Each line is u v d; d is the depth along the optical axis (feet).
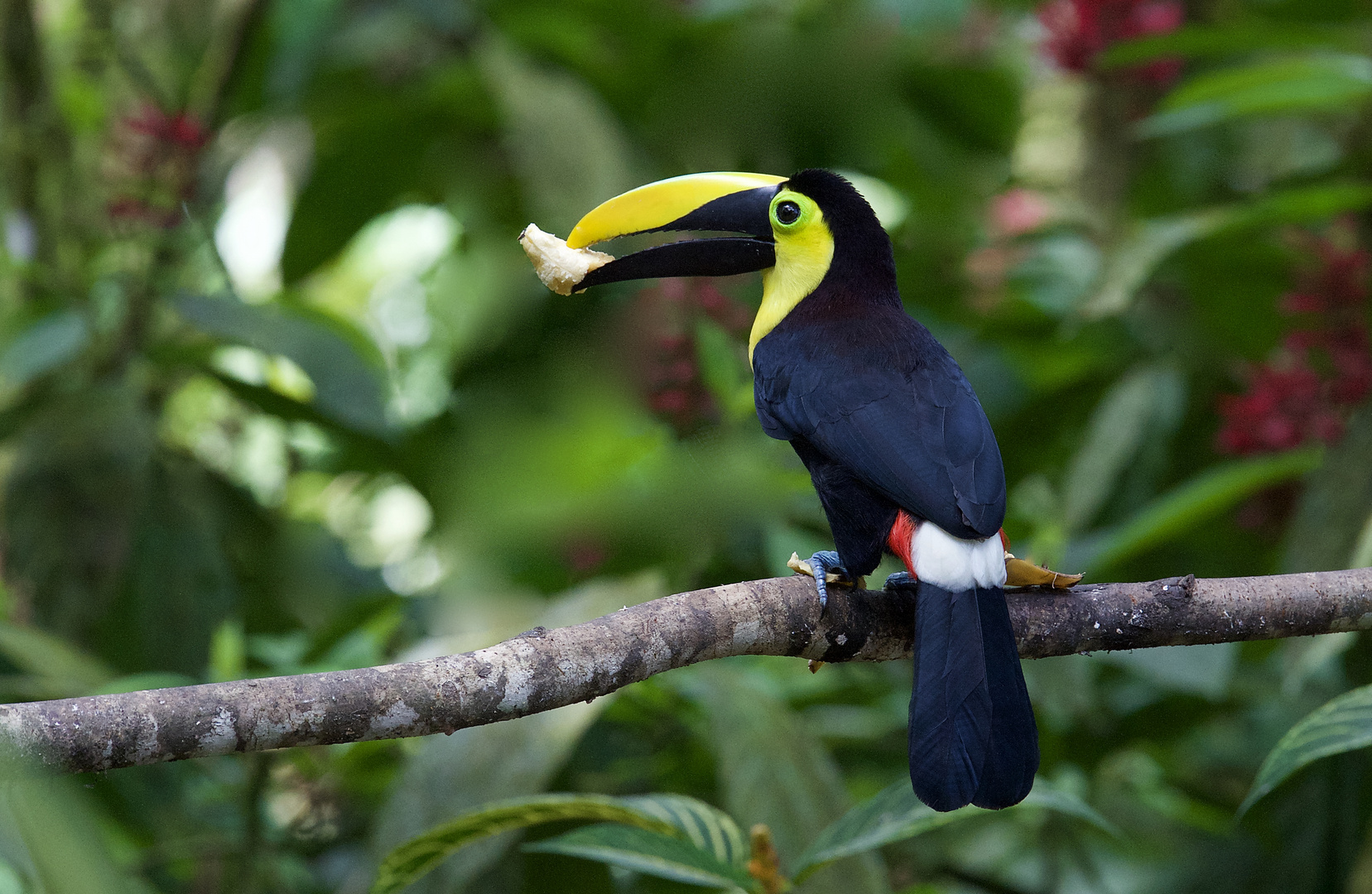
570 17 37.01
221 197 32.50
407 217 46.24
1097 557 25.09
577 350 32.76
